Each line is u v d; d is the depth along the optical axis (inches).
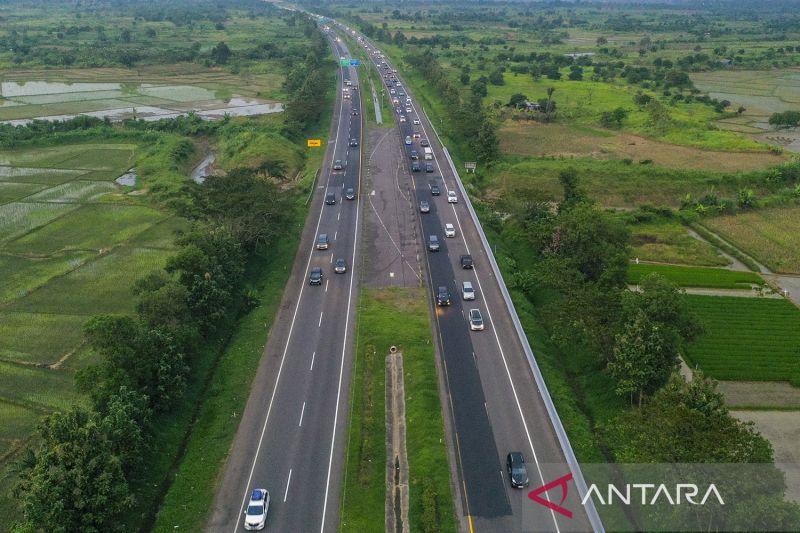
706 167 5565.9
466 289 3228.3
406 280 3454.7
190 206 4005.9
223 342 2955.2
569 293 2807.6
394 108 7514.8
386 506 2000.5
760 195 5073.8
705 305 3304.6
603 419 2413.9
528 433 2284.7
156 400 2319.1
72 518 1689.2
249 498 2015.3
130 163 5757.9
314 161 5629.9
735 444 1642.5
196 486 2074.3
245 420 2384.4
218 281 2987.2
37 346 2869.1
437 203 4579.2
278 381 2608.3
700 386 1822.1
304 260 3708.2
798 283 3617.1
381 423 2375.7
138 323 2463.1
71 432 1808.6
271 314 3117.6
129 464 1979.6
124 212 4562.0
